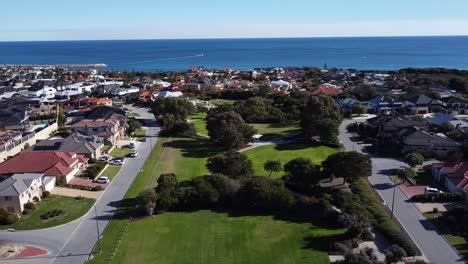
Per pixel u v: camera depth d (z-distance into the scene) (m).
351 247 54.62
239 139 102.56
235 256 53.97
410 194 74.00
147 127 131.38
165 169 89.31
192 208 68.56
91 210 68.44
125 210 68.25
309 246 55.97
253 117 136.88
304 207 64.69
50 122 127.69
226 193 68.94
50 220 64.75
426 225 61.62
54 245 57.31
